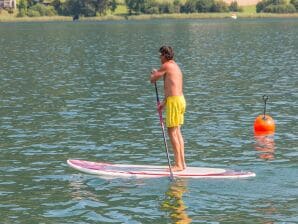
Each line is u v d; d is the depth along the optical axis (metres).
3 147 35.56
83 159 32.69
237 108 48.47
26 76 75.69
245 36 174.88
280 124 41.88
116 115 45.81
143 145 35.84
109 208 24.58
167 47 29.00
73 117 45.19
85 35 194.62
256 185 27.14
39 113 47.09
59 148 35.22
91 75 75.94
